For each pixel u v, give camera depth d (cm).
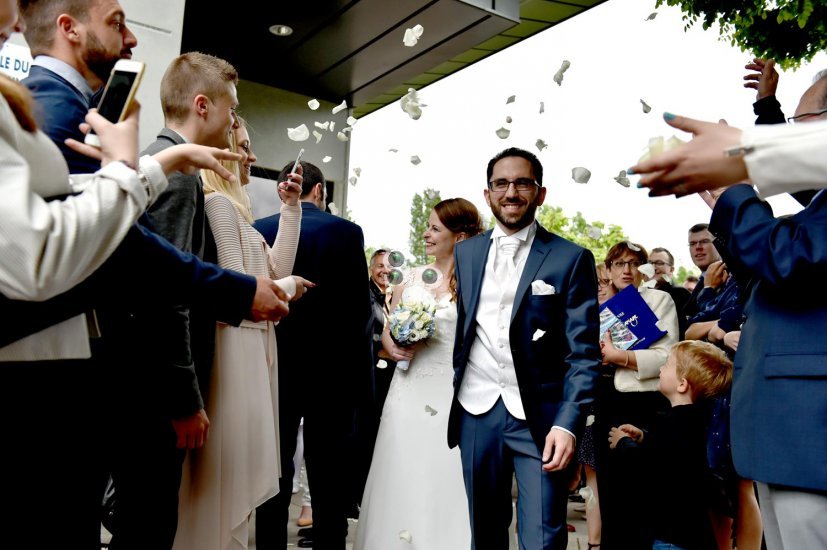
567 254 273
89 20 173
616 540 338
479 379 280
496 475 275
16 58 389
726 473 312
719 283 448
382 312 517
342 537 321
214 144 239
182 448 205
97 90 180
